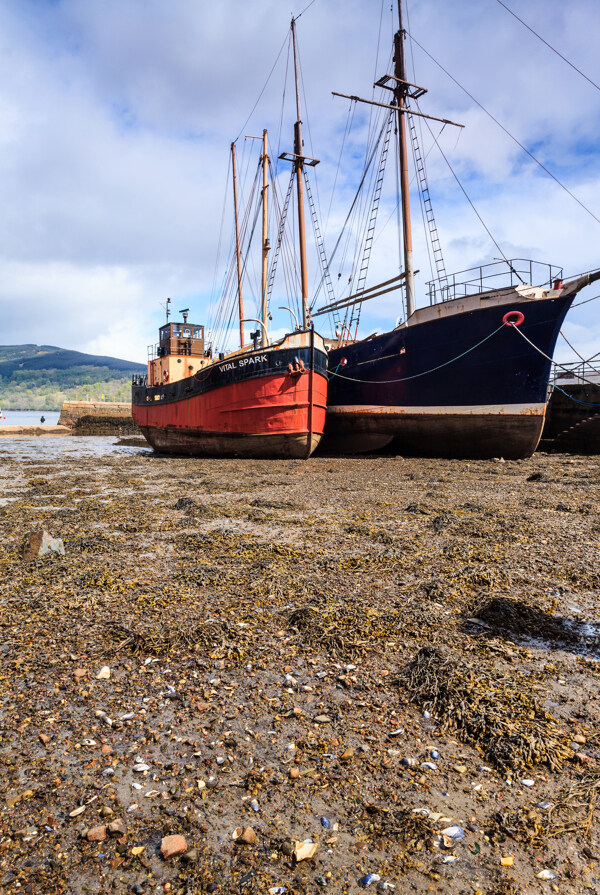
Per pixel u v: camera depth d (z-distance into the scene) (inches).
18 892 85.9
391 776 115.5
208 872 90.1
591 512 412.2
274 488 605.0
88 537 350.0
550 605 211.3
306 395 967.6
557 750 121.6
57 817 103.3
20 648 181.2
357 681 157.9
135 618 206.7
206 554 304.5
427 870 90.3
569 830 99.3
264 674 163.0
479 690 145.6
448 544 316.2
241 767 118.6
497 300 838.5
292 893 85.6
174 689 153.6
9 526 397.7
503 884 87.1
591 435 1113.4
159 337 1445.6
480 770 117.6
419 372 962.7
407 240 1087.0
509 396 862.5
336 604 217.5
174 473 800.3
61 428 2896.2
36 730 132.9
